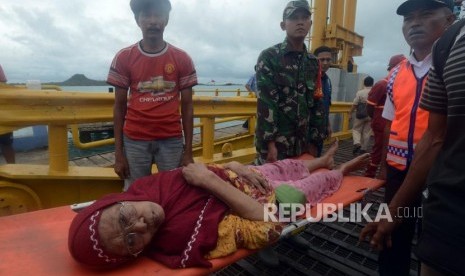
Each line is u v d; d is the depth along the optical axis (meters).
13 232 1.67
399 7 1.62
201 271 1.43
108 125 7.55
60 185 2.47
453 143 0.91
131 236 1.36
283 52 2.46
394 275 1.89
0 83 1.99
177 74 2.29
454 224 0.88
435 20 1.54
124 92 2.22
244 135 5.91
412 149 1.73
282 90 2.48
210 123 3.70
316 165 2.72
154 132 2.24
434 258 0.93
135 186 1.75
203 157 3.80
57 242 1.60
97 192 2.69
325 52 3.51
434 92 1.10
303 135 2.65
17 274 1.36
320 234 2.71
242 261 2.32
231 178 2.00
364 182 2.62
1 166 2.38
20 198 2.26
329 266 2.27
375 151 3.86
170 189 1.72
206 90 8.39
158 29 2.10
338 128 7.55
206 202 1.70
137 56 2.17
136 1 2.05
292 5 2.36
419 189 1.41
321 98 2.82
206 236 1.52
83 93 2.37
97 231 1.31
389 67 3.79
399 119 1.82
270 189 2.12
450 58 0.90
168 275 1.39
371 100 3.81
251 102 4.20
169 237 1.53
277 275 2.18
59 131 2.38
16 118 2.05
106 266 1.38
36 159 4.71
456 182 0.88
